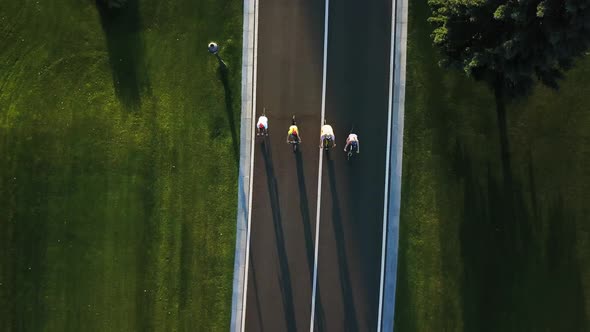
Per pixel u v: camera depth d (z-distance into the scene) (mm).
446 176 36125
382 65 36188
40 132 36375
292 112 36312
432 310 35938
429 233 36062
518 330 35719
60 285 36406
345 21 36312
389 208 36188
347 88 36250
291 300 36281
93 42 36469
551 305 35781
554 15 26922
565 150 35969
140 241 36281
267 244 36375
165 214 36312
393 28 36219
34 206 36406
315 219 36344
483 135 36125
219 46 36312
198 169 36344
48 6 36469
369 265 36250
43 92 36438
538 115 36094
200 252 36281
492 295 35875
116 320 36312
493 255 35969
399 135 36156
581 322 35719
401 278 36062
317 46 36312
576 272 35781
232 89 36312
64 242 36344
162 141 36344
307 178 36375
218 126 36344
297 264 36312
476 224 36031
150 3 36344
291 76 36312
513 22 28734
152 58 36406
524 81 31312
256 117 36375
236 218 36344
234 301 36312
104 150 36375
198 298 36219
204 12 36312
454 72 36188
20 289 36531
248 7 36281
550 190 35969
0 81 36562
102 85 36500
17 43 36562
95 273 36312
